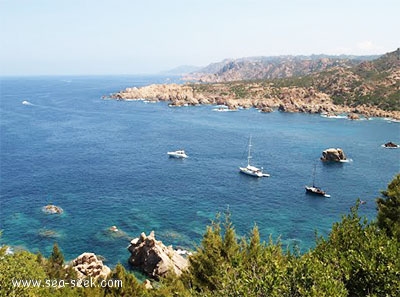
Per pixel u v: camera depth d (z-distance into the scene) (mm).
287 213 73938
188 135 156000
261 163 112438
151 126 176625
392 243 19203
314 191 84688
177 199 80562
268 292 14398
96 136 150750
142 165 109125
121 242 59812
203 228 65500
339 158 113875
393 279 16531
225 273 16938
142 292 28266
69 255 55219
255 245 24812
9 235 61000
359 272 17422
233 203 78938
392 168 106875
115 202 77812
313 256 18656
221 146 135375
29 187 86000
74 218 68750
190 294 22000
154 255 49781
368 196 84062
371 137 152375
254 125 182375
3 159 111188
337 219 71375
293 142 142375
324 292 14164
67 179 93188
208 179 96250
